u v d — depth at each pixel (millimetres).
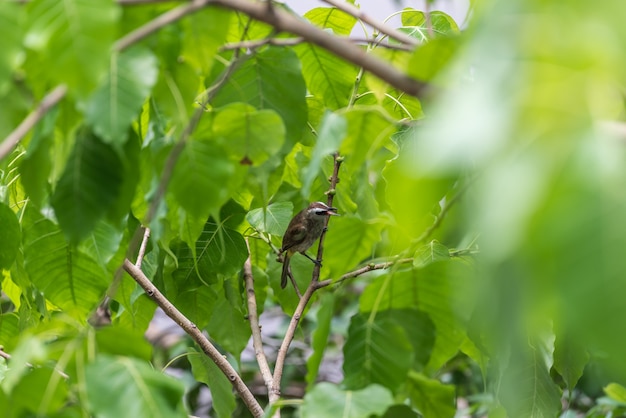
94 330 3121
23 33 2639
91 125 2945
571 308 1588
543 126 1721
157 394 2818
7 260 4320
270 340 11117
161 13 3230
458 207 3199
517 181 1683
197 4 2814
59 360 3070
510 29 1847
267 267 6590
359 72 5266
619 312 1547
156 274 6004
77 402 3096
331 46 2771
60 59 2609
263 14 2842
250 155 3482
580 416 8961
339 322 10352
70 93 2936
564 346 4672
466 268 3414
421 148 1934
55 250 4469
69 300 4574
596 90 1741
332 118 3166
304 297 5406
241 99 3906
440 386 3441
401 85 2652
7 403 2885
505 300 1771
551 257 1618
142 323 6055
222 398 5715
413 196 2092
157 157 3352
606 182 1618
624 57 1675
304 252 6379
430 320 3459
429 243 4590
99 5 2643
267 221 5914
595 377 8234
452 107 1870
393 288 3465
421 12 5609
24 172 3387
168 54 3270
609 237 1580
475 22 2107
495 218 1673
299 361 10867
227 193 3332
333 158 5738
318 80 4895
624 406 7059
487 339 3639
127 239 4805
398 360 3334
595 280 1570
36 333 3117
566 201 1628
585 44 1714
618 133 1719
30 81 3014
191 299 6023
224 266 5602
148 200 3729
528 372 4020
